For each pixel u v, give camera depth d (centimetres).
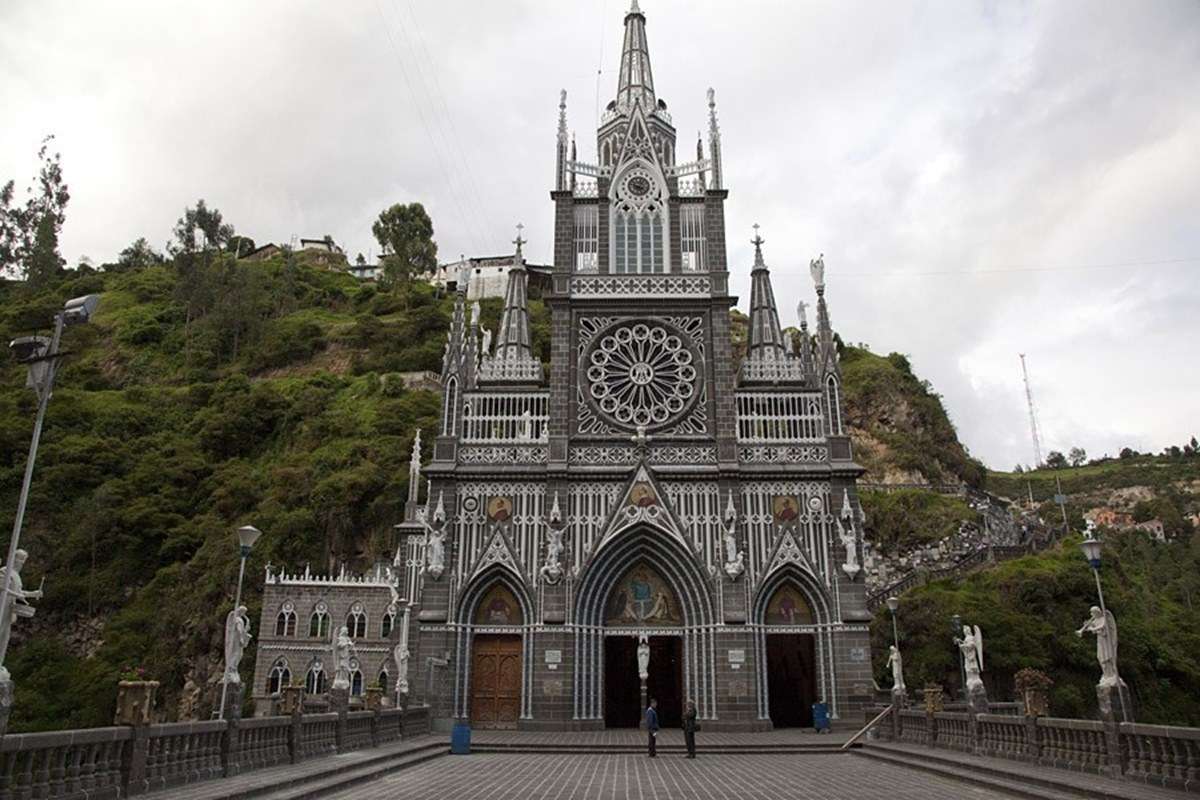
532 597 4559
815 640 4541
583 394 4944
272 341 13212
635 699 5116
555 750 3678
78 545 9206
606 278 5141
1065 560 6894
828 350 4975
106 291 15588
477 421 4928
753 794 2291
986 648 6041
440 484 4738
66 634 8762
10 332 13175
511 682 4534
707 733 4288
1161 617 7262
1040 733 2528
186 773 1952
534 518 4703
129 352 13425
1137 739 2064
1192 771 1869
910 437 10488
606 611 4653
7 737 1369
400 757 3055
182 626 8119
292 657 7031
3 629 1619
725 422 4828
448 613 4531
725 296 5050
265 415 10994
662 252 5306
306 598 7156
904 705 3719
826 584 4544
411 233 16150
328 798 2120
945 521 8369
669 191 5372
